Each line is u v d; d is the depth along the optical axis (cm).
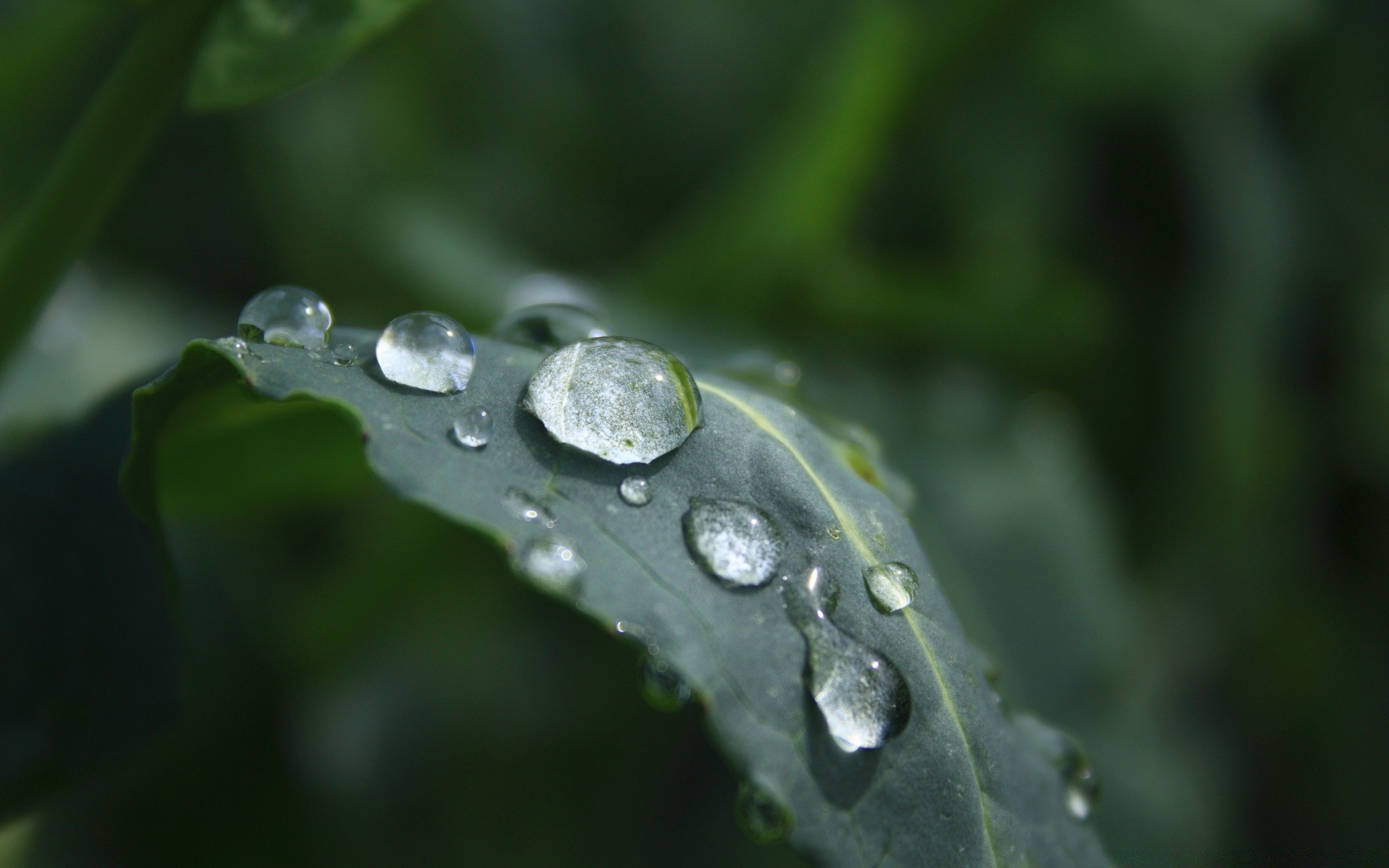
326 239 26
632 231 29
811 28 30
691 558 13
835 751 13
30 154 25
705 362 16
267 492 16
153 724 14
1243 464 26
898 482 15
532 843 22
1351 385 27
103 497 14
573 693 23
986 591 21
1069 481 24
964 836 13
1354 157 29
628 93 29
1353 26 29
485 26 28
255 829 18
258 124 26
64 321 21
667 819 22
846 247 26
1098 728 21
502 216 28
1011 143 28
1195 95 28
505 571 22
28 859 17
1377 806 25
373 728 21
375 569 20
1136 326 27
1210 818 22
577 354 14
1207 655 26
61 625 14
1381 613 26
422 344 13
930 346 26
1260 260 27
